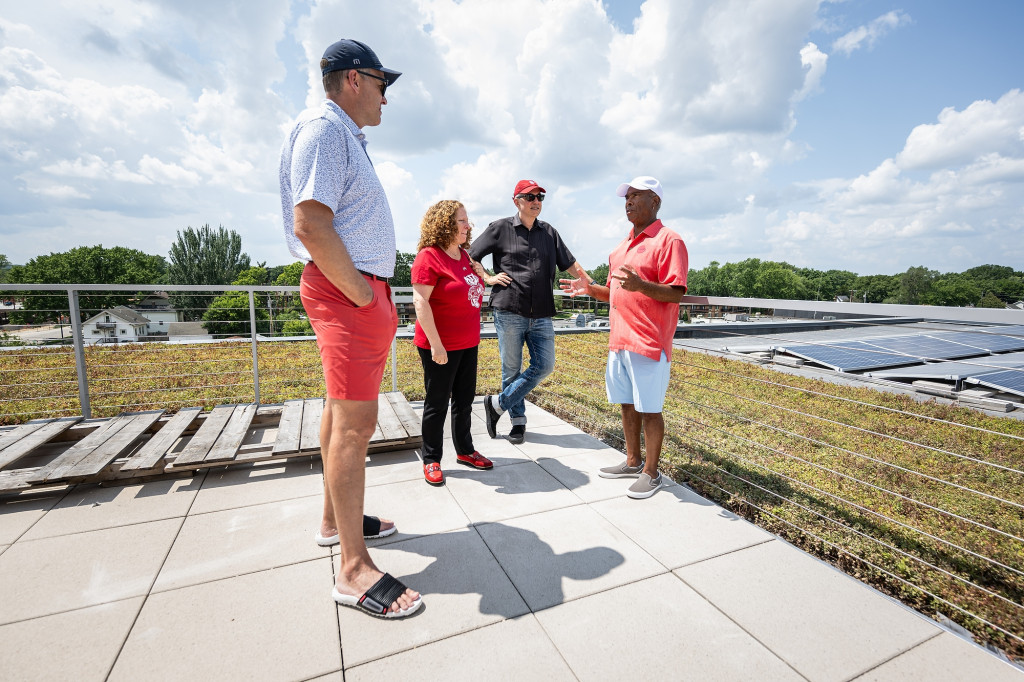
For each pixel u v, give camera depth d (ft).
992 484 13.98
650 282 7.69
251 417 11.36
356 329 5.12
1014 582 7.42
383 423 11.21
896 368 41.55
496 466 9.86
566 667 4.66
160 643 4.90
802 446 16.53
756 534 7.22
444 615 5.38
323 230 4.57
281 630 5.11
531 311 10.86
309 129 4.73
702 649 4.92
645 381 8.31
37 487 8.48
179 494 8.41
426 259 8.23
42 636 4.98
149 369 26.96
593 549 6.77
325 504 6.63
